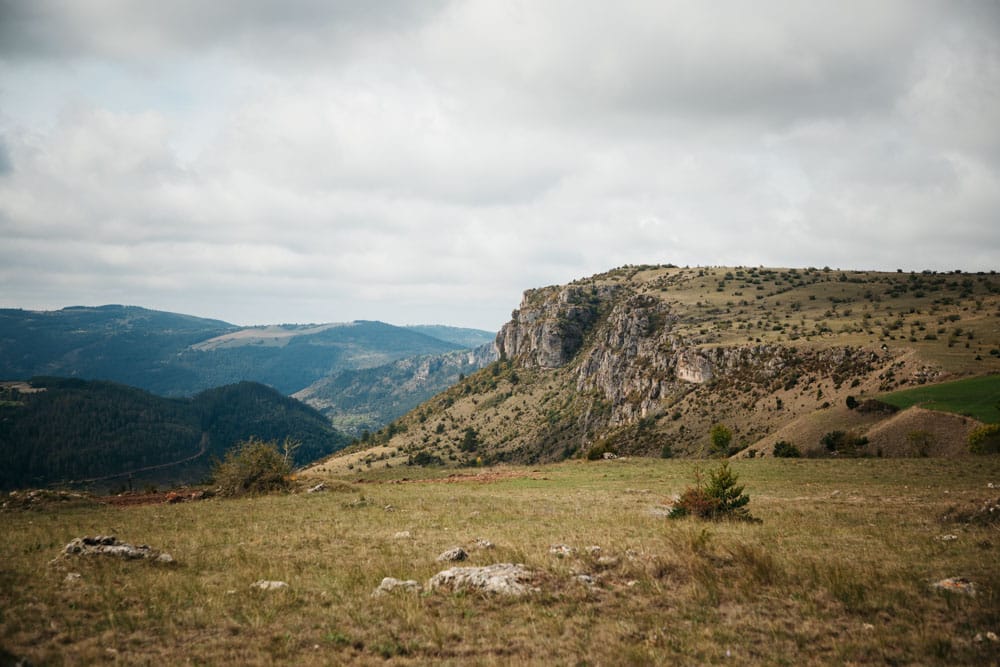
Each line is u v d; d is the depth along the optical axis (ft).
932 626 36.19
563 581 46.32
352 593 45.11
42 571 49.96
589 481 159.74
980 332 454.40
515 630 36.81
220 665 31.86
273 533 77.05
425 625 37.55
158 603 41.83
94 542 58.70
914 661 31.86
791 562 51.49
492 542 66.39
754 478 152.87
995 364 339.98
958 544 57.77
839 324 599.57
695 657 32.86
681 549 53.26
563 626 37.37
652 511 93.66
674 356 651.25
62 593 43.14
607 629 36.88
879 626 36.58
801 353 502.79
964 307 604.08
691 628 37.17
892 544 60.34
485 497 122.42
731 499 87.15
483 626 37.52
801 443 302.45
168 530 81.66
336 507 106.83
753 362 538.88
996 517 69.31
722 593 43.34
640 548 58.13
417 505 107.76
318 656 33.19
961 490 112.98
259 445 147.54
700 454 426.10
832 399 395.55
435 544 66.74
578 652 33.37
